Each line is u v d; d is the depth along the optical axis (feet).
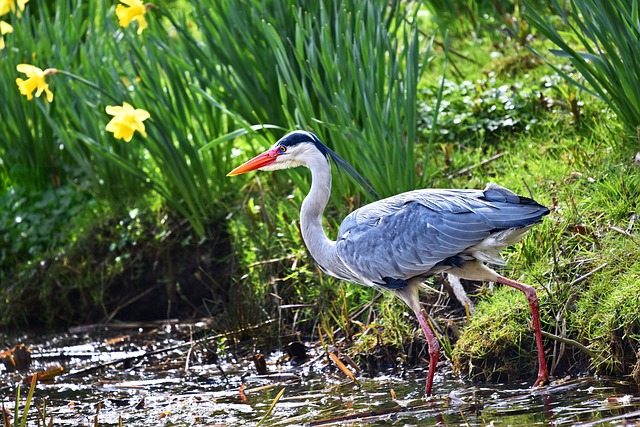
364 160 36.42
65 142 43.98
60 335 42.93
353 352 33.63
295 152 31.63
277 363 34.99
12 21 47.24
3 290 46.03
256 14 39.91
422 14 57.06
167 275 43.55
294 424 26.99
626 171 34.94
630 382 27.25
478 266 29.19
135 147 45.16
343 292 35.19
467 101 44.24
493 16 52.90
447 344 31.68
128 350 39.22
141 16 40.09
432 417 26.27
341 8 37.99
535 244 33.17
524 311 30.58
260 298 38.83
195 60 41.57
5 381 35.81
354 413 27.20
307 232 31.78
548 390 27.48
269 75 40.09
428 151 37.52
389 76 36.37
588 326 29.07
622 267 30.27
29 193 48.44
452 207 28.58
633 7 33.88
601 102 40.93
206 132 43.91
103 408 30.76
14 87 47.01
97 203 46.80
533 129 41.68
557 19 49.29
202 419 28.53
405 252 29.07
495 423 24.89
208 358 36.83
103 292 44.29
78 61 47.16
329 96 38.47
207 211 43.42
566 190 35.58
